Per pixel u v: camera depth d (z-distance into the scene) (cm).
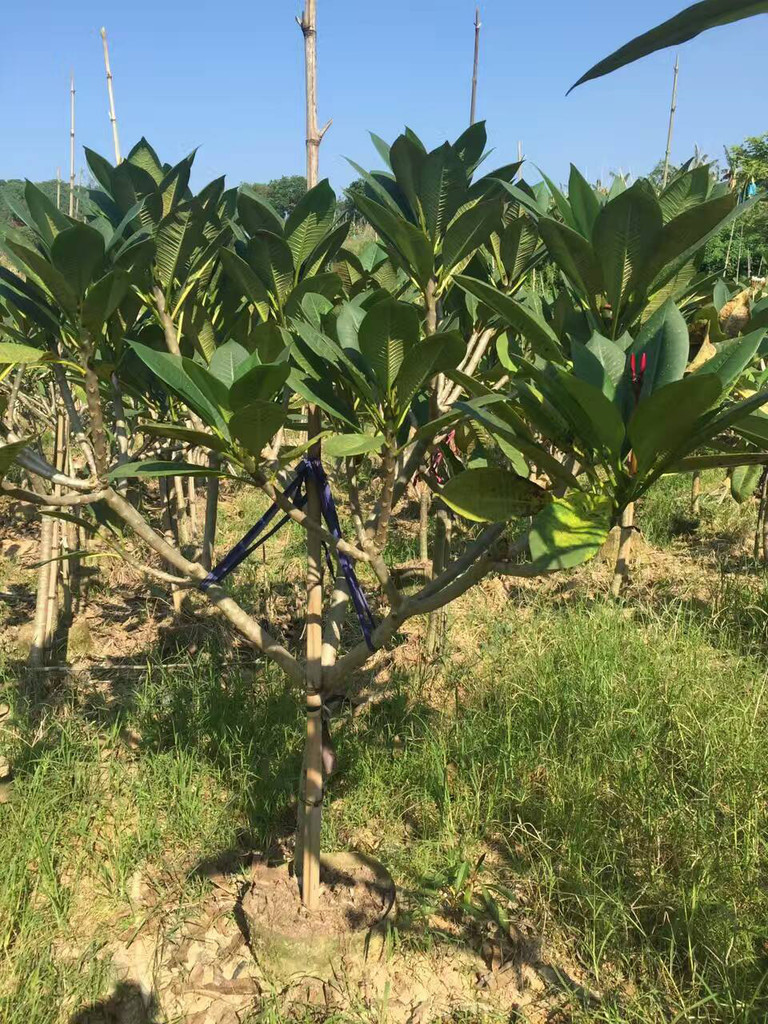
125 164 257
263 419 175
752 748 331
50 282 199
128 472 203
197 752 357
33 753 348
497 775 333
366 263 356
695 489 661
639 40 72
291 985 253
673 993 250
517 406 195
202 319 272
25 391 634
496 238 294
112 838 315
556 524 151
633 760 330
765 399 138
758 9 69
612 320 203
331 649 266
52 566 421
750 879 278
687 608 489
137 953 268
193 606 499
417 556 592
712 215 179
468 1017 246
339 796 341
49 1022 239
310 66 271
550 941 274
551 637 433
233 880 298
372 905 268
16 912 274
